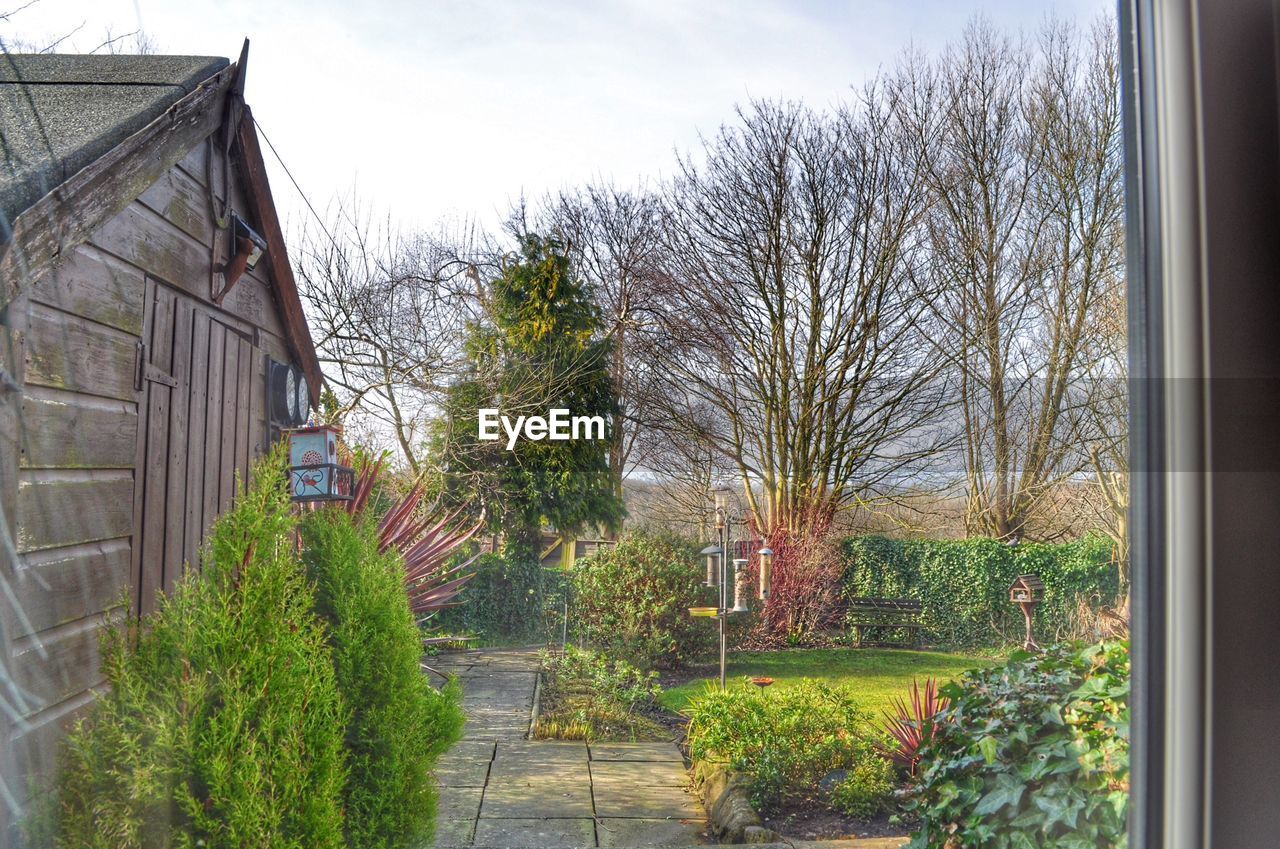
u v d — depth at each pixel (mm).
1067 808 1485
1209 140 792
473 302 10461
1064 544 6246
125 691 1689
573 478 10094
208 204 3244
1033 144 7852
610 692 6891
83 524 1828
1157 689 805
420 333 10023
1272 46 806
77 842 1360
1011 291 9070
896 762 4195
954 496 9336
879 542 8898
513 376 10242
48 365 1582
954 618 8211
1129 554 855
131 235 2561
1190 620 776
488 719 6309
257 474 2295
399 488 8617
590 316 10836
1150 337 823
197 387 3164
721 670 7484
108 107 2416
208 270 3262
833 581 8883
